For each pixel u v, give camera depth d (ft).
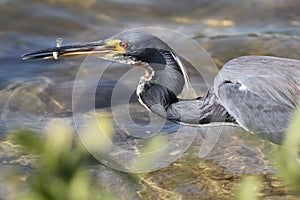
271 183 28.45
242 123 32.48
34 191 11.09
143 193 28.02
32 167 29.78
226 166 30.53
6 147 31.99
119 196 27.71
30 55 34.83
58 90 40.78
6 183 28.27
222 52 47.39
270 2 56.03
